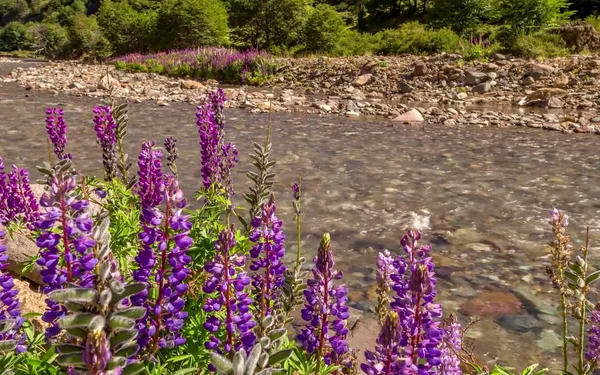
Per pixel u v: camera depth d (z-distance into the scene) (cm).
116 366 128
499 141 1352
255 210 404
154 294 257
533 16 2853
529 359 437
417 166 1102
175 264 226
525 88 2155
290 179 994
